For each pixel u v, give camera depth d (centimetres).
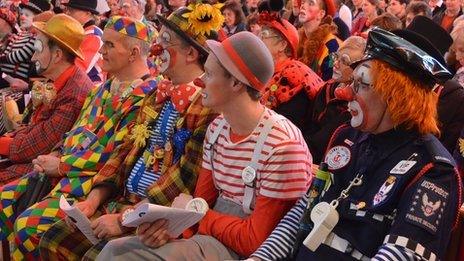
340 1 670
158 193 258
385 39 186
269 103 344
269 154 221
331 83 335
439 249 177
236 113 226
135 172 280
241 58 221
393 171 184
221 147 234
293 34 357
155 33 328
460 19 460
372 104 189
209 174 241
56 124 343
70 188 304
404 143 187
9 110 412
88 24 503
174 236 222
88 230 258
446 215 178
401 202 181
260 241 217
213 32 274
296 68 346
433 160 180
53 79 352
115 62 318
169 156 271
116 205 281
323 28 423
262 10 358
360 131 202
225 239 223
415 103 184
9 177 348
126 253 217
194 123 263
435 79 185
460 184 183
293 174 219
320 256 190
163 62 276
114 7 627
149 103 289
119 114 307
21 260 296
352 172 196
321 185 203
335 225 190
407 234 174
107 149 307
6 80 500
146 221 216
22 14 571
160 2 744
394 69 186
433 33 247
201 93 256
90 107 330
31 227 290
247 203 225
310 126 342
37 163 315
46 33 346
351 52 323
